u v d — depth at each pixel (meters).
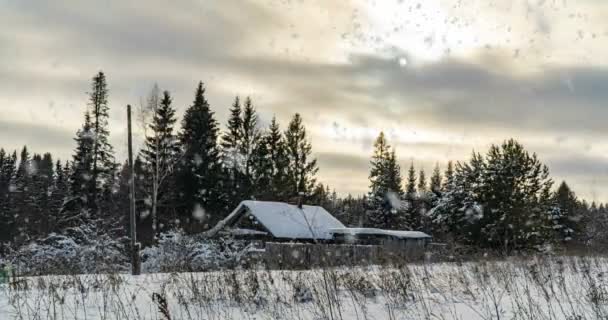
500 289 9.67
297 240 29.88
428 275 10.43
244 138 47.03
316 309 8.16
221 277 10.28
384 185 56.91
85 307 8.38
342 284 9.93
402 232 32.66
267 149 48.94
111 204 43.94
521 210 31.66
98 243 21.86
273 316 7.82
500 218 31.53
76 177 43.34
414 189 61.19
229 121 47.69
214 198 43.09
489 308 8.08
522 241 30.97
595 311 7.42
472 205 35.28
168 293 9.55
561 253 16.20
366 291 9.22
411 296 8.95
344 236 29.94
